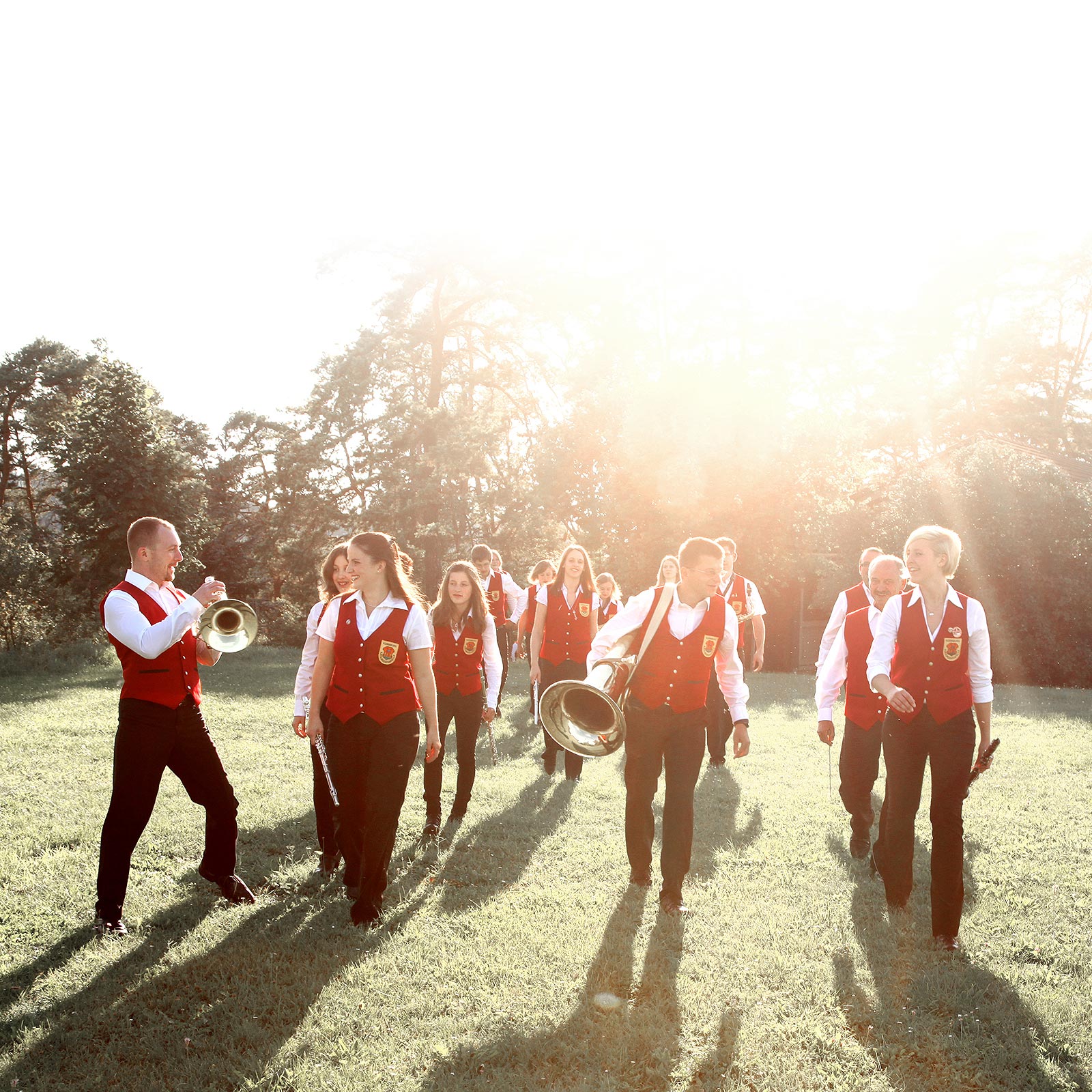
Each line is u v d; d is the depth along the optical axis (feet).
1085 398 147.95
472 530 107.65
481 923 14.48
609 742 13.74
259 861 17.95
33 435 125.59
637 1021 11.27
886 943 13.76
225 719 34.86
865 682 18.76
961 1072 10.36
